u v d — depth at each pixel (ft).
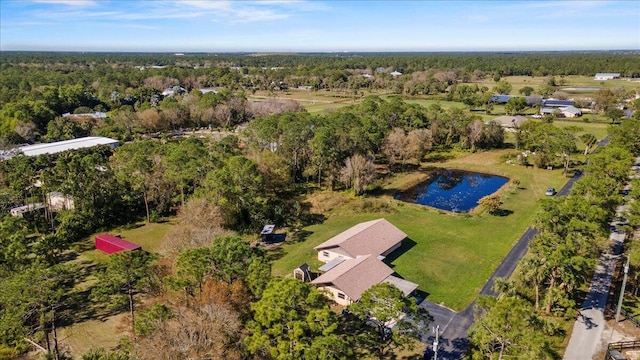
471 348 108.47
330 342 86.99
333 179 257.75
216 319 98.94
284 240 189.06
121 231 200.64
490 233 191.31
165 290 114.01
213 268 117.60
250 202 196.95
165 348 93.86
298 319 93.76
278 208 208.85
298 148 266.98
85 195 199.21
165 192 214.90
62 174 200.44
